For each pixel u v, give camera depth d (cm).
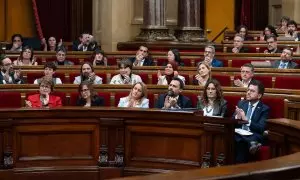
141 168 1424
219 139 1315
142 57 2322
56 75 2041
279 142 1149
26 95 1722
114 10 3009
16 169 1420
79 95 1661
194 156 1366
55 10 3322
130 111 1414
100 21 3114
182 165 1380
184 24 3044
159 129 1402
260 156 1359
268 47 2569
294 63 2123
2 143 1405
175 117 1371
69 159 1450
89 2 3384
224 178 599
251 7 4153
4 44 2956
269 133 1184
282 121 1141
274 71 1880
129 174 1435
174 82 1566
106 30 3039
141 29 2992
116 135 1438
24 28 3306
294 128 1077
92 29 3262
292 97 1506
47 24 3306
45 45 2933
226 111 1528
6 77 1977
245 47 2738
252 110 1438
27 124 1420
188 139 1374
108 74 2062
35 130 1427
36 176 1433
